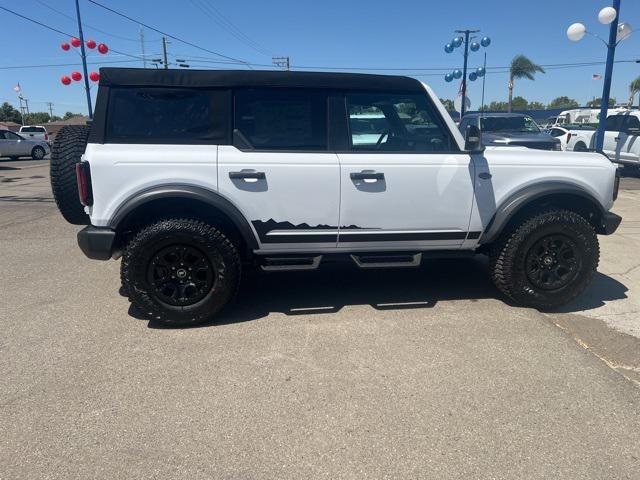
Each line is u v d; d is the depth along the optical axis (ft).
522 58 138.31
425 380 10.46
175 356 11.46
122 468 7.90
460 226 13.78
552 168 13.99
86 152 12.21
